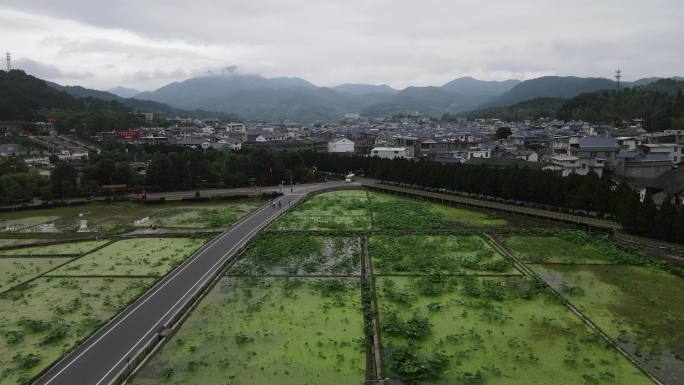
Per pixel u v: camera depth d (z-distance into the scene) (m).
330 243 54.34
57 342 29.91
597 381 25.19
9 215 71.75
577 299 36.50
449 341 29.70
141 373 26.23
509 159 100.06
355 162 114.62
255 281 40.97
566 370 26.34
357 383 25.28
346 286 39.75
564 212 66.56
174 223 65.25
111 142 144.25
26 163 104.31
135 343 29.47
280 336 30.48
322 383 25.25
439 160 114.62
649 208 52.16
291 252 49.75
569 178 66.88
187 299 36.25
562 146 103.62
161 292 37.94
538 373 26.06
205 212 73.12
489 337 30.30
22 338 30.56
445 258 47.06
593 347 28.91
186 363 27.22
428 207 77.94
